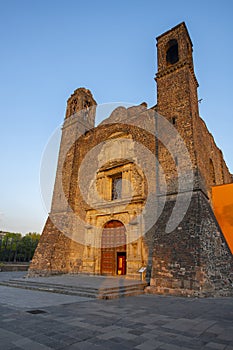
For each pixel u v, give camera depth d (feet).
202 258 42.11
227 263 49.01
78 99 93.50
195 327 21.08
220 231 53.83
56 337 17.95
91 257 68.69
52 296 38.93
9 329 19.88
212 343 17.11
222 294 41.50
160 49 74.08
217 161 86.07
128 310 28.09
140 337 18.25
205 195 53.93
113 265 65.00
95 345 16.40
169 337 18.33
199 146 59.31
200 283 39.88
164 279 44.32
